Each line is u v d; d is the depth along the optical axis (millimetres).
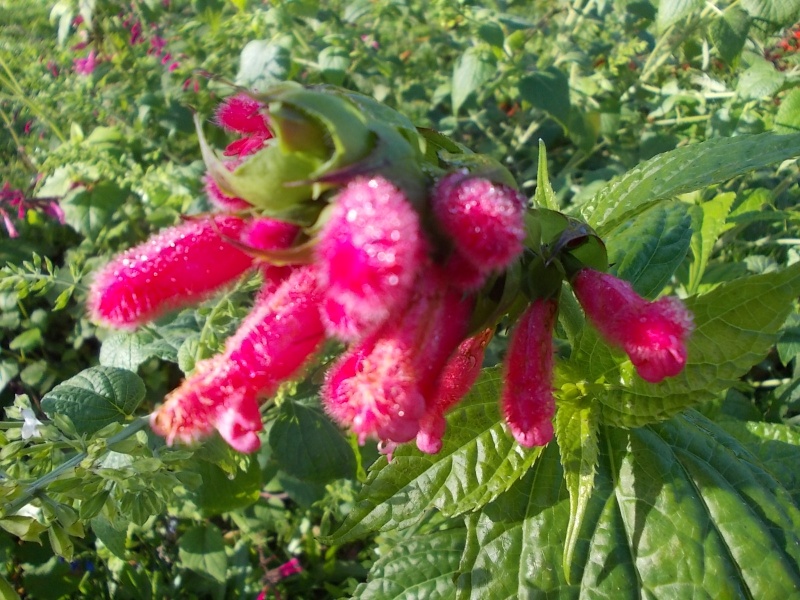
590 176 336
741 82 320
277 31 333
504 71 336
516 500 148
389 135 88
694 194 280
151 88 357
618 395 136
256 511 268
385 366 92
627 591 139
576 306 147
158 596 248
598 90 349
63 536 159
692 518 142
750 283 116
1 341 322
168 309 109
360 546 277
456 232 91
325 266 81
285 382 106
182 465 178
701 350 124
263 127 103
